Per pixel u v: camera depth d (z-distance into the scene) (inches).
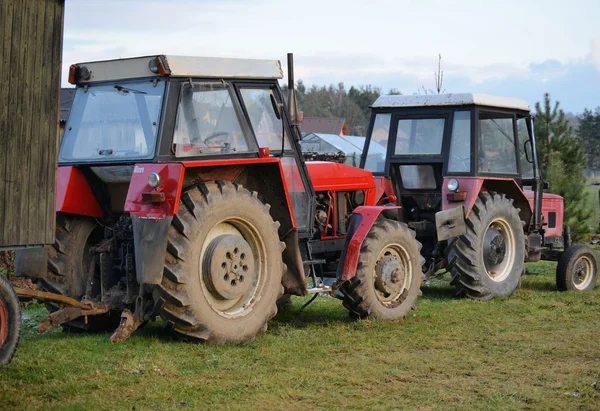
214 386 215.6
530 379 231.5
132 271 264.8
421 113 404.8
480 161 395.2
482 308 358.6
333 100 2878.9
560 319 330.6
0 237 218.4
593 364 250.7
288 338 282.0
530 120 433.7
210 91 273.0
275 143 297.6
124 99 270.2
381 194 410.9
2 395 200.7
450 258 386.6
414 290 337.1
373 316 320.8
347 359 252.4
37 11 225.5
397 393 215.3
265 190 294.5
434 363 249.4
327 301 374.0
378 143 417.7
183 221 255.3
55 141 231.5
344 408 200.7
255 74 287.4
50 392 204.8
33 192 226.5
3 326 218.5
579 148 700.7
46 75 228.4
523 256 410.3
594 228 693.3
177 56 263.7
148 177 251.6
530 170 434.6
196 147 266.8
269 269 282.0
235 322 269.6
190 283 255.9
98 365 231.6
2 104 218.1
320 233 335.3
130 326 260.5
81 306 254.8
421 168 411.2
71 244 279.4
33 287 358.9
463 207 386.0
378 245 321.7
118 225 271.1
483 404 204.8
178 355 247.1
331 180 337.1
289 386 218.4
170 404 199.0
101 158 271.6
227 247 266.2
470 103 390.9
